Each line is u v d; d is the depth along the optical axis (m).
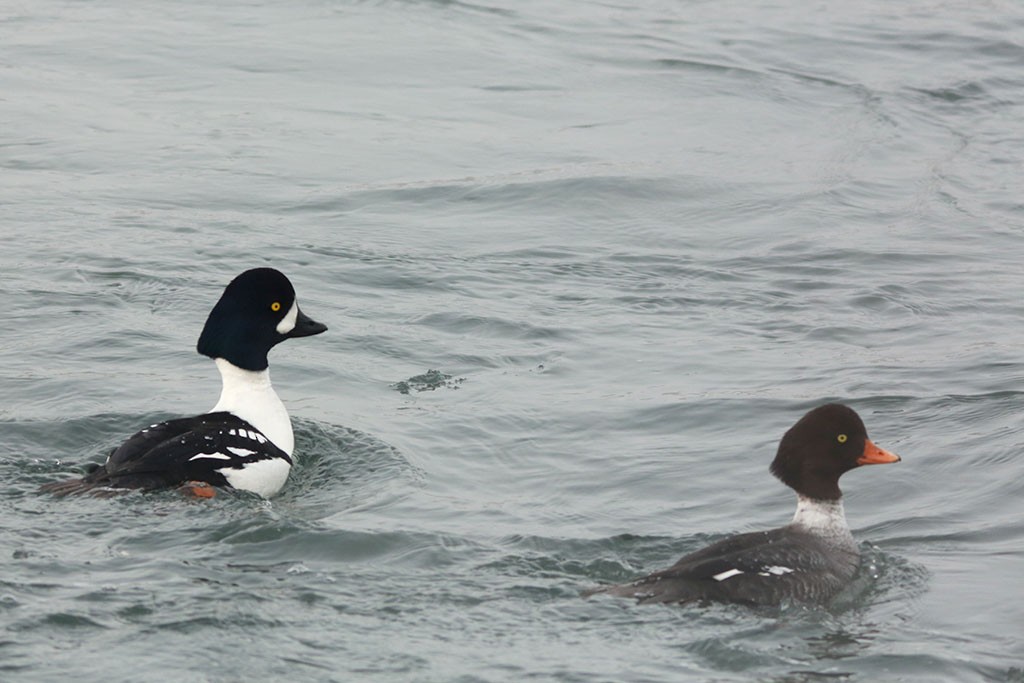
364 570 10.49
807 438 11.05
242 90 27.39
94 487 11.68
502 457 13.58
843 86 29.47
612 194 22.61
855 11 34.94
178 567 10.31
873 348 16.84
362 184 22.67
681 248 20.62
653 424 14.42
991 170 24.98
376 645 9.23
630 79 29.22
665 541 11.49
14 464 12.75
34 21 31.31
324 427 14.02
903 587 10.56
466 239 20.55
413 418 14.41
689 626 9.60
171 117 25.62
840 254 20.42
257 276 13.04
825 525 10.99
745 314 18.05
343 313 17.48
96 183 22.09
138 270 18.42
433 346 16.56
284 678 8.72
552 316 17.70
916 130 27.09
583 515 12.14
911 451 13.61
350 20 32.34
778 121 27.14
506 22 32.69
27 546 10.56
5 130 24.42
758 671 9.07
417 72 29.03
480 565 10.74
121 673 8.66
